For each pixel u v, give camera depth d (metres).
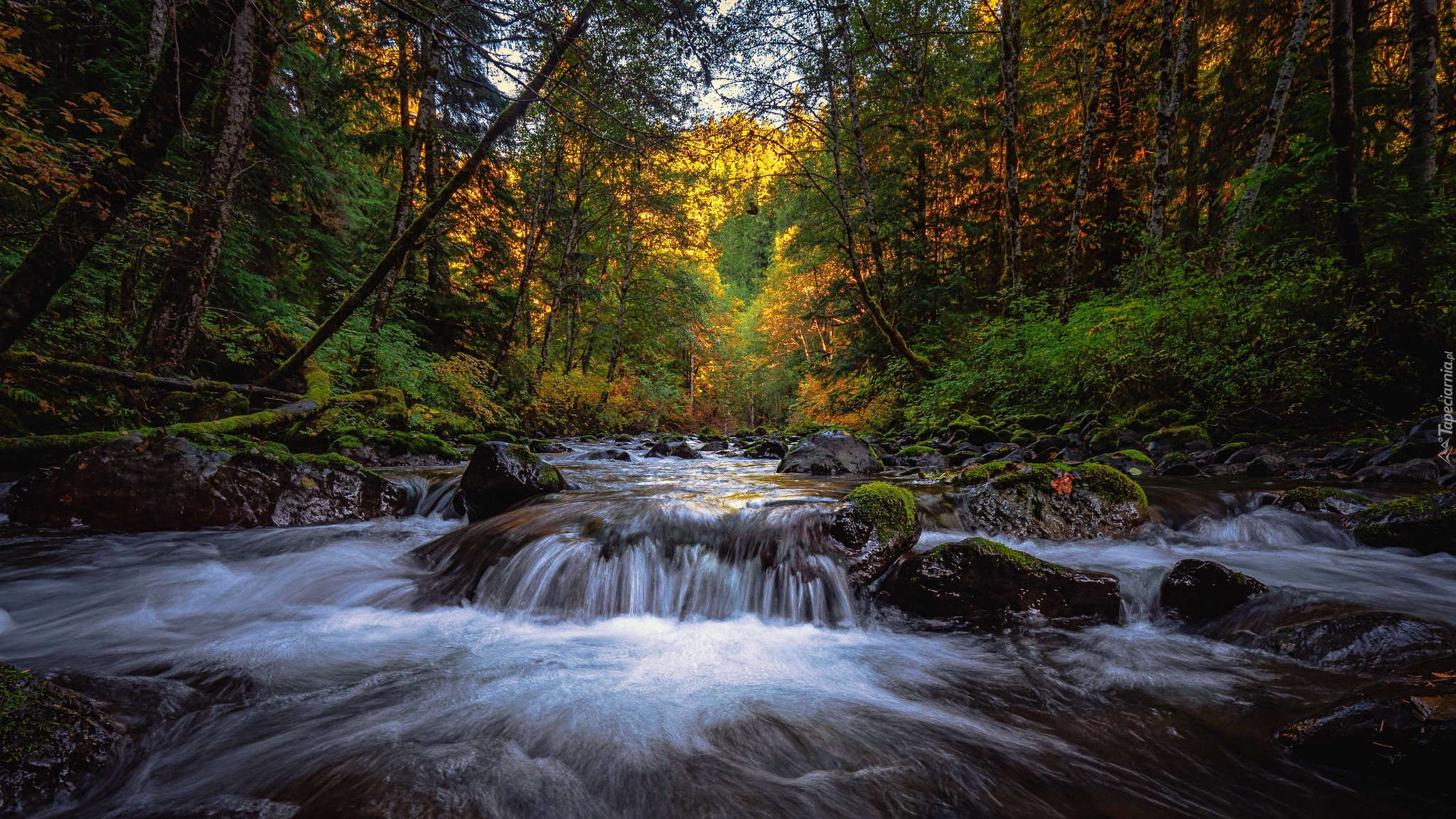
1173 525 5.03
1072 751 2.04
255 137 10.84
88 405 6.60
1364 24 10.08
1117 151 16.70
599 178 21.25
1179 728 2.14
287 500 5.25
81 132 8.73
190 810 1.67
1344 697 2.00
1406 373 7.68
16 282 4.86
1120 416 10.34
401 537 4.94
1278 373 8.20
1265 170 9.25
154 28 8.81
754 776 1.91
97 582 3.85
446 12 4.26
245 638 3.12
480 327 17.34
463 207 14.80
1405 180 7.87
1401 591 3.30
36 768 1.71
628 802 1.77
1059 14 16.97
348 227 16.98
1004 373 12.62
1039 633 3.15
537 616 3.56
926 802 1.77
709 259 29.08
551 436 19.36
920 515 4.66
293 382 9.26
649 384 26.50
